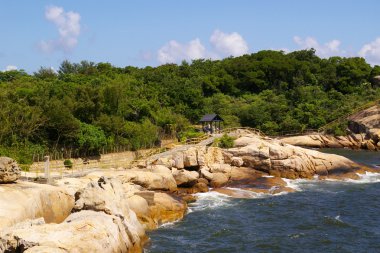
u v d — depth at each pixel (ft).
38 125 153.48
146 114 219.61
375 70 374.22
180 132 220.23
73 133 160.45
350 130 283.38
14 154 135.85
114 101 195.52
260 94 338.95
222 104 298.76
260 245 99.19
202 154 161.79
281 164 171.22
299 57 414.00
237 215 122.01
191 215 121.19
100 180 94.89
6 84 206.80
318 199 141.79
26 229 66.49
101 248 69.10
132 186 116.06
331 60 402.31
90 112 182.39
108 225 77.05
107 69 341.62
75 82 239.09
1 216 72.23
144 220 106.73
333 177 173.78
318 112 296.51
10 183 90.68
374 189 156.87
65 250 62.80
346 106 300.61
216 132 220.64
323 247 98.78
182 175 147.54
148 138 196.44
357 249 97.76
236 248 97.14
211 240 101.55
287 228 111.55
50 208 89.25
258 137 209.05
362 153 245.45
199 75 357.41
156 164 152.46
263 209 128.67
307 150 184.03
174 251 93.86
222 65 384.88
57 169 142.61
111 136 178.60
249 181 160.25
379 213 125.90
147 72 317.42
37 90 177.99
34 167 139.85
